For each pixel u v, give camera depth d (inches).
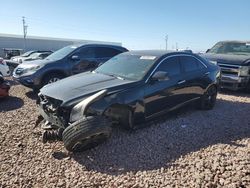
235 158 173.3
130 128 216.8
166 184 149.3
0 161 179.6
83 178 158.4
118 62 257.9
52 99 201.3
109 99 197.8
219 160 171.6
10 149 196.5
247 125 248.8
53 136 195.8
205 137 217.0
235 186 142.8
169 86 242.2
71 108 187.2
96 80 221.0
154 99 229.5
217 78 305.3
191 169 163.9
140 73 230.7
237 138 213.8
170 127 237.5
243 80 395.9
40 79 370.3
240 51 451.5
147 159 179.6
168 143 204.1
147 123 232.5
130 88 213.3
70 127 174.4
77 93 195.8
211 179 151.3
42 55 864.3
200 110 295.6
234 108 313.1
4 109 309.1
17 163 177.0
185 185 147.6
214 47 483.5
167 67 247.6
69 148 177.8
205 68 290.8
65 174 163.2
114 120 208.4
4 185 153.6
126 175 160.4
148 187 147.3
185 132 226.8
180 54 267.1
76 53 400.2
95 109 188.9
